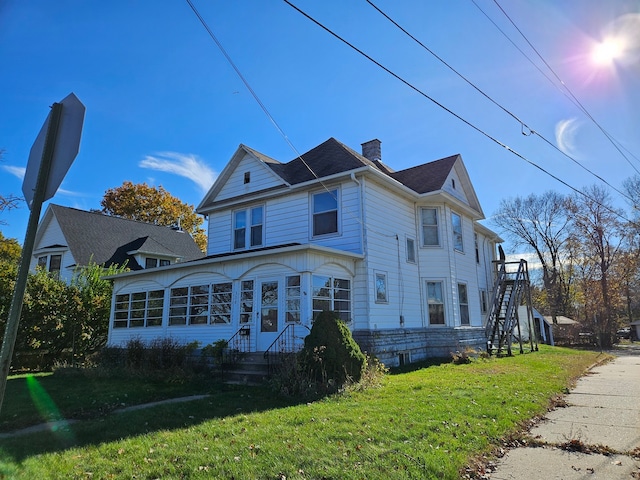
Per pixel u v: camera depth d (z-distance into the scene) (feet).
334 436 17.42
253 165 55.72
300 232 50.14
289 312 39.11
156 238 90.89
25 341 49.11
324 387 27.25
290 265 39.81
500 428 19.33
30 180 8.78
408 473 13.85
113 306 55.47
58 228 80.38
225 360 37.32
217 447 16.44
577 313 142.92
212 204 58.90
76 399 28.14
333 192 48.37
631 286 138.31
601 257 119.24
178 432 18.85
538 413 23.18
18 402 27.25
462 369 39.78
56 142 8.61
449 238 56.70
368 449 15.87
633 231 112.16
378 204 48.49
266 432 18.24
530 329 68.39
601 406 25.57
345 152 50.34
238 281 43.34
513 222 144.15
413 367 42.88
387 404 23.32
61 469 14.56
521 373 36.55
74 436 18.70
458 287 57.93
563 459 16.25
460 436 17.74
